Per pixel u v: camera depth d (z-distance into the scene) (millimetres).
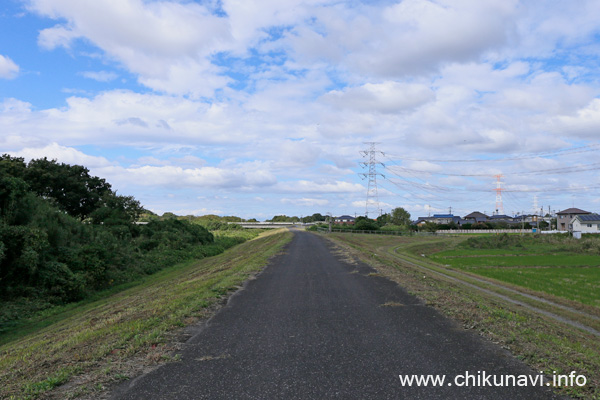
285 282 13383
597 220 83438
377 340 6309
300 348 5980
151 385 4586
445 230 99250
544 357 5262
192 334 6871
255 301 10047
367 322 7539
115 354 5746
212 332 7000
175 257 32031
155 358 5512
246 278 14508
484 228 103938
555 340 6379
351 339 6402
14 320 14227
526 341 6047
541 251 48594
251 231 100812
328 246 34562
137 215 37812
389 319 7730
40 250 18203
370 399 4133
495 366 5027
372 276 14391
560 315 14086
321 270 16797
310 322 7660
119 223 33250
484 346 5867
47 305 16188
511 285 21469
